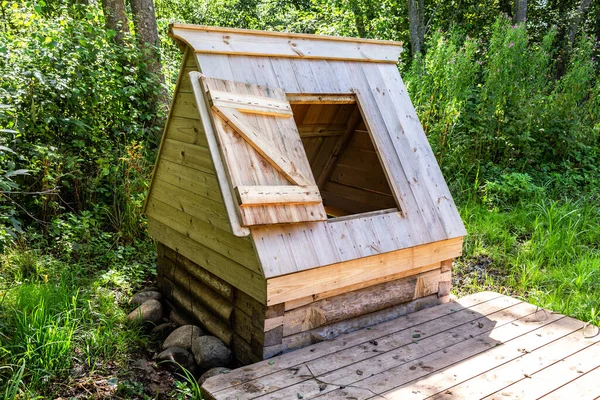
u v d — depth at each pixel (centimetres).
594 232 600
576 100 830
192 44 339
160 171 412
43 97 565
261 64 363
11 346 318
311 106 455
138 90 650
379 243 361
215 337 363
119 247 523
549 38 859
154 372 343
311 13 1411
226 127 325
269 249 313
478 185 737
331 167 520
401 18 1311
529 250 563
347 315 361
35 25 636
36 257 465
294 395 287
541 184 746
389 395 289
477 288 500
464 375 312
